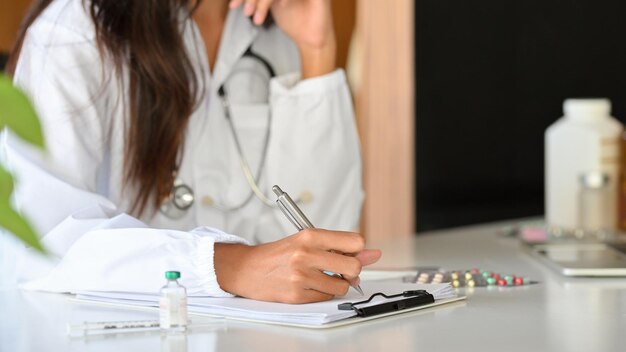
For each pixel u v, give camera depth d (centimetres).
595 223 201
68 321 94
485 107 268
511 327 89
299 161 160
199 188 150
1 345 81
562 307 103
